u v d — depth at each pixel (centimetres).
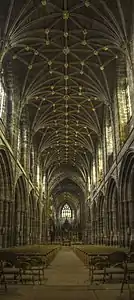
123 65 2642
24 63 2667
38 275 1175
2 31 2094
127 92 2653
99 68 2800
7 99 2678
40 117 3647
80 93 3195
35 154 4334
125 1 2055
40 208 4872
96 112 3584
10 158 2494
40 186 4881
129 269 1038
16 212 3198
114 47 2336
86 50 2553
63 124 3997
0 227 2364
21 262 1072
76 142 4612
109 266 1245
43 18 2195
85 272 1527
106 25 2220
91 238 4947
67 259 2555
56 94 3247
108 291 911
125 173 2494
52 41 2444
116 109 2802
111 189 3200
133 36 2078
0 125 2220
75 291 912
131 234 2348
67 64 2734
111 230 3191
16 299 784
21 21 2136
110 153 3278
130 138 2244
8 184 2516
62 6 2133
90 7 2120
